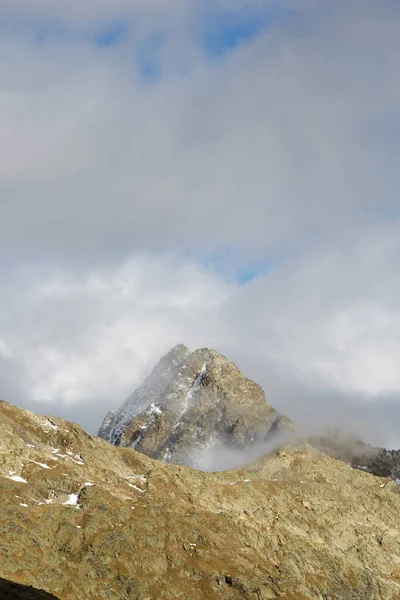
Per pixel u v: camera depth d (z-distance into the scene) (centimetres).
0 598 15075
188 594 18712
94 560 18388
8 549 17225
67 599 16638
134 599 17825
